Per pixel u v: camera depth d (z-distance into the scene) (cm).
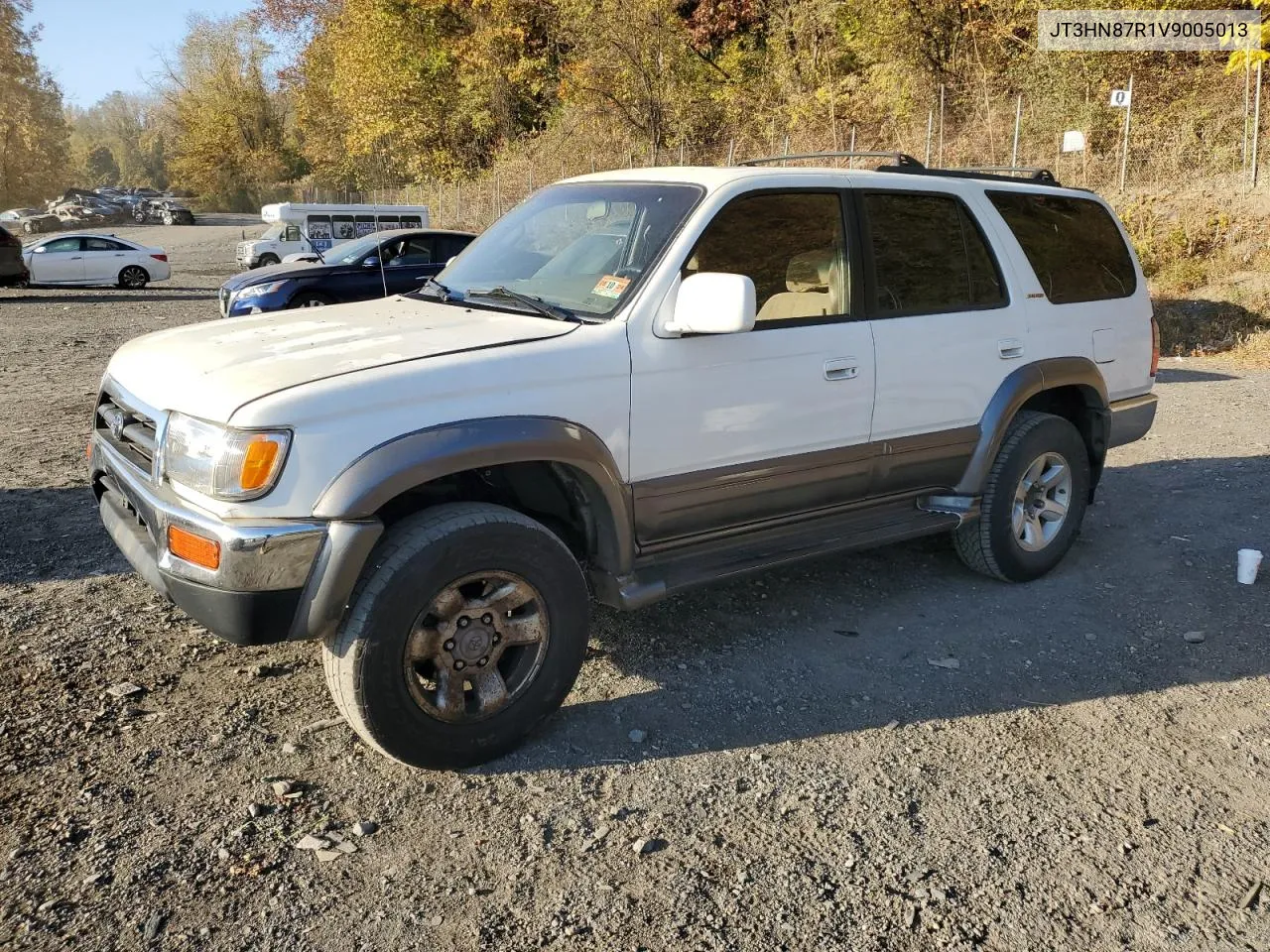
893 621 435
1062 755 330
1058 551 485
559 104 3288
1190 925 250
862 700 363
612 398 328
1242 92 1582
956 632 425
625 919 247
